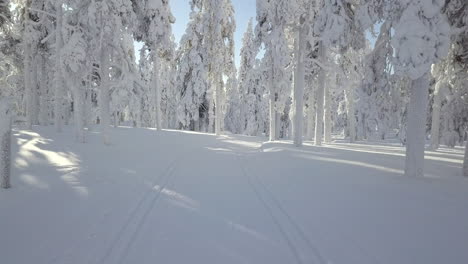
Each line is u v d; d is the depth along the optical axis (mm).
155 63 26141
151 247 4230
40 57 24578
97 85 21594
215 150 17422
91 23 14094
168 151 15469
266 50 19922
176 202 6418
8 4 19609
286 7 16688
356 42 12859
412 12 7785
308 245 4348
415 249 4129
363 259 3859
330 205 6180
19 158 10461
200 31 29094
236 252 4129
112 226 4938
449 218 5277
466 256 3902
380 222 5164
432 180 8125
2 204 5824
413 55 7625
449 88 14594
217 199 6723
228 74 29469
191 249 4199
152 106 44812
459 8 9641
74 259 3795
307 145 17609
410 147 8539
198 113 33969
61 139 15516
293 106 27219
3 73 23016
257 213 5773
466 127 13594
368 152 14195
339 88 21984
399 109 13305
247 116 41281
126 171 9492
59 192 6828
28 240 4324
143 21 22031
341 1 12266
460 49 10672
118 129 25297
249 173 10023
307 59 16844
